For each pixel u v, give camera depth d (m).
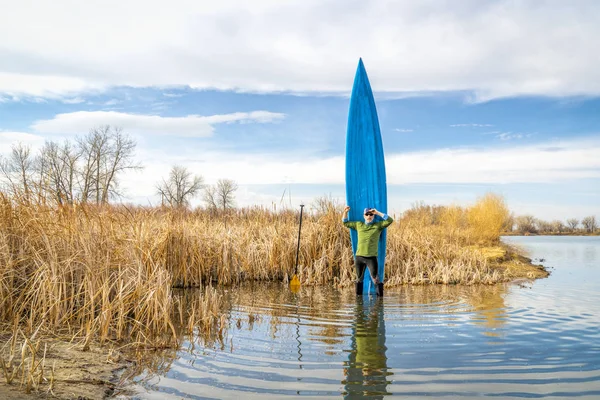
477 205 22.50
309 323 6.96
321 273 11.86
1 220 6.80
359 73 11.32
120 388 4.16
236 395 4.09
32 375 3.96
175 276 10.56
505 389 4.28
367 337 6.12
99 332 5.85
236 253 11.78
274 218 14.80
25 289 6.18
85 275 6.54
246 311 7.84
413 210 22.64
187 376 4.54
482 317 7.35
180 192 34.12
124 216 9.02
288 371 4.75
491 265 14.45
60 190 7.69
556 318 7.27
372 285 10.25
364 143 11.08
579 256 19.50
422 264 12.68
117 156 35.31
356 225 10.13
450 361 5.11
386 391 4.23
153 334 6.05
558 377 4.60
